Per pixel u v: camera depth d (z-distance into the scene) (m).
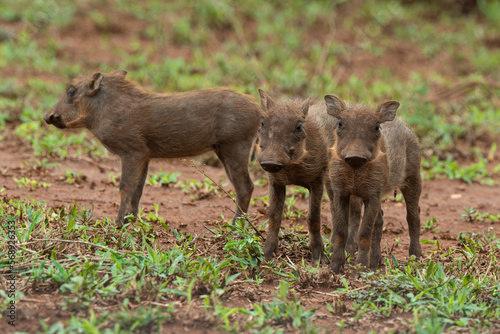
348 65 27.08
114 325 7.79
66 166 15.81
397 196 15.16
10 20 28.52
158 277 9.08
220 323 8.11
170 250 10.51
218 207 13.81
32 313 8.09
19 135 17.41
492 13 32.94
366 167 9.90
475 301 9.18
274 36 29.00
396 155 10.78
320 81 24.02
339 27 30.77
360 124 9.68
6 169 14.80
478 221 13.98
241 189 12.35
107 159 16.56
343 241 10.29
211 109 12.05
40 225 10.45
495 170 17.73
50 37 27.36
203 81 23.14
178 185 14.96
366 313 8.68
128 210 11.98
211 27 29.55
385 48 29.19
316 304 9.05
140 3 31.30
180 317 8.15
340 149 9.73
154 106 11.91
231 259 9.81
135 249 10.30
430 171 17.19
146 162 12.36
